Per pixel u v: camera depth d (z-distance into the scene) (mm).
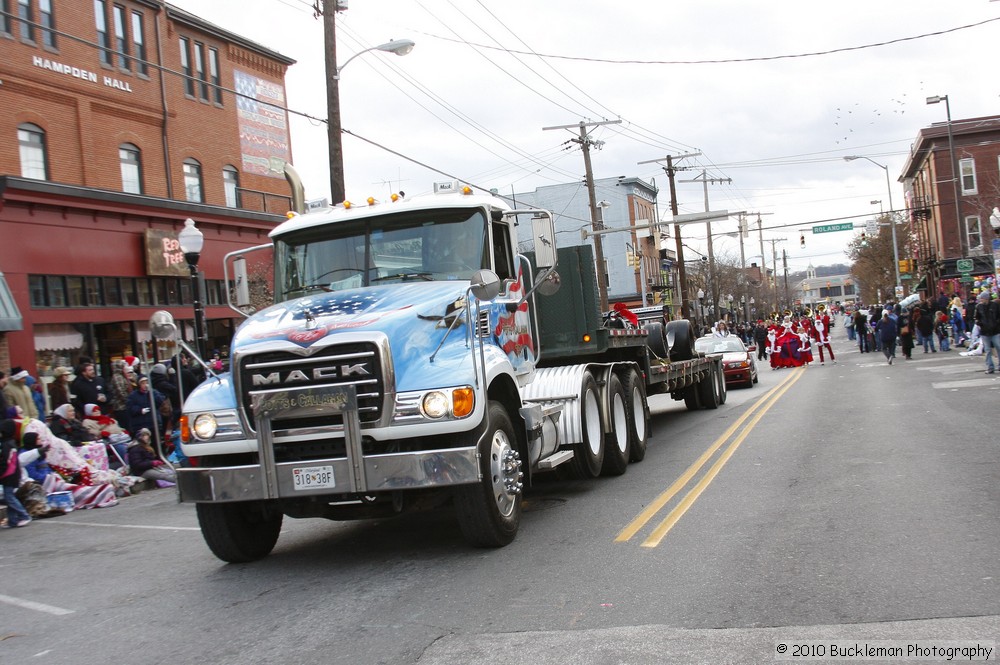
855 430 12656
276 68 31375
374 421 6375
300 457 6602
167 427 15641
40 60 22172
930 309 32438
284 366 6445
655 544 6629
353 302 7031
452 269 7645
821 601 4988
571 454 8961
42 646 5445
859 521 6922
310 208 8461
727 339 25938
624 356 12367
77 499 12609
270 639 5121
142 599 6496
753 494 8391
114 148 24328
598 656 4340
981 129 53406
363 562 7000
